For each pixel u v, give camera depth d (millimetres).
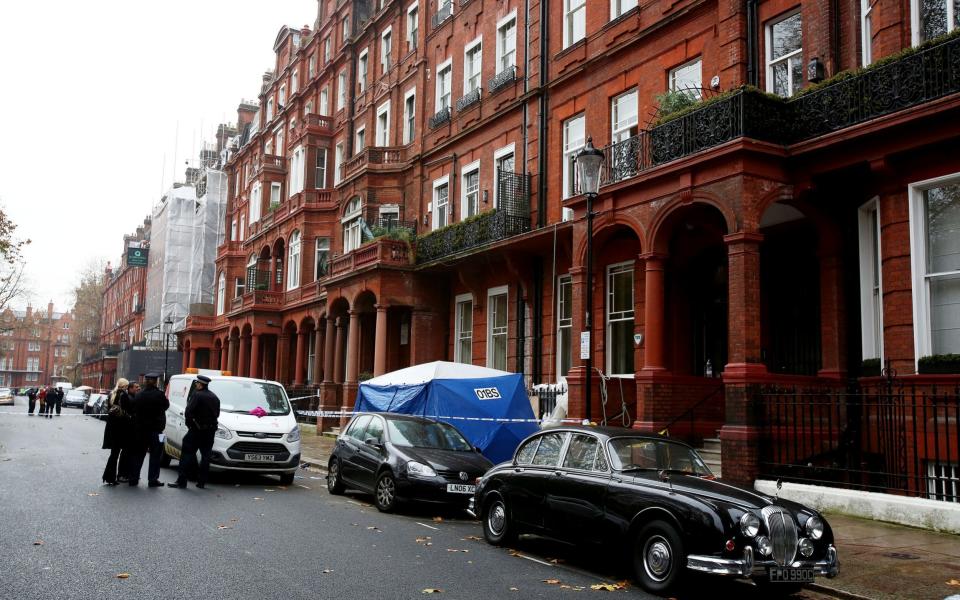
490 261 22453
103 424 36062
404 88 29625
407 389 16438
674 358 16500
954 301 10711
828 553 7145
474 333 23703
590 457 8633
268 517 10664
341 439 14117
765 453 11719
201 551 8172
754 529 6848
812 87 12406
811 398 11969
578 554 9266
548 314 20266
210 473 16234
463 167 24844
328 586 6922
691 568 6941
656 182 14016
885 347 11430
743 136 12141
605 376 15961
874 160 11328
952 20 10914
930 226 11078
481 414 15438
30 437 25172
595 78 19172
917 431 10805
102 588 6578
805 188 12391
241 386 16016
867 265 12383
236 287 47719
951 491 10281
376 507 12320
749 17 15016
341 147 35719
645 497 7617
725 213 12484
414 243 25547
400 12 30297
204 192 64188
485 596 6836
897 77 11000
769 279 15203
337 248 33656
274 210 40156
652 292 14164
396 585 7070
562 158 20234
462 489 11586
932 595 7074
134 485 13258
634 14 18016
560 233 18219
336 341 29922
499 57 23531
